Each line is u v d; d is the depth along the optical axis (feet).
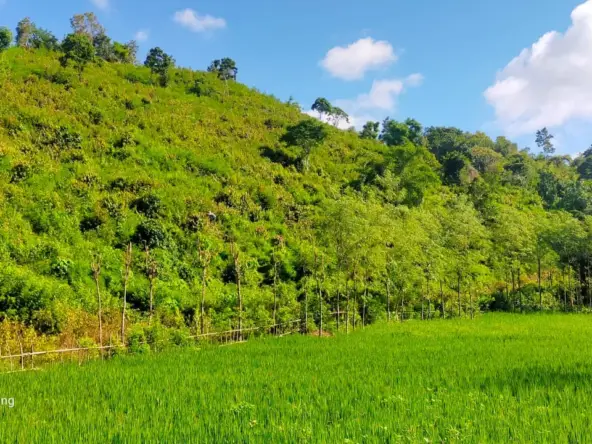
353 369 48.39
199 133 203.31
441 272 117.91
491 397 36.04
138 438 26.43
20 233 94.07
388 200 189.47
